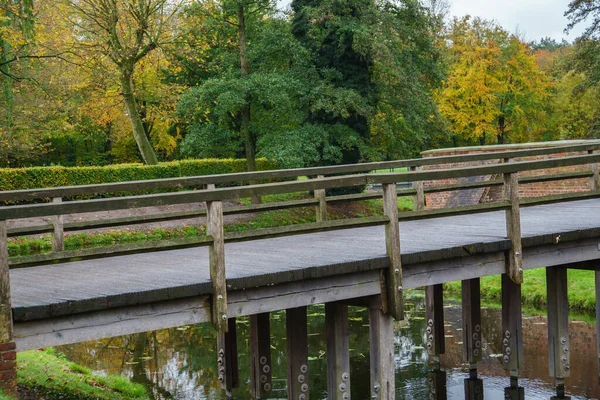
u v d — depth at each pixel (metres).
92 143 46.81
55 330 6.02
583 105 49.16
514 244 8.71
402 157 35.38
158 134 43.06
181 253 9.58
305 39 31.62
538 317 15.06
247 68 31.02
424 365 11.98
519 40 48.88
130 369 11.91
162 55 30.39
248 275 6.87
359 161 32.94
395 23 31.11
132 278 7.28
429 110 32.94
